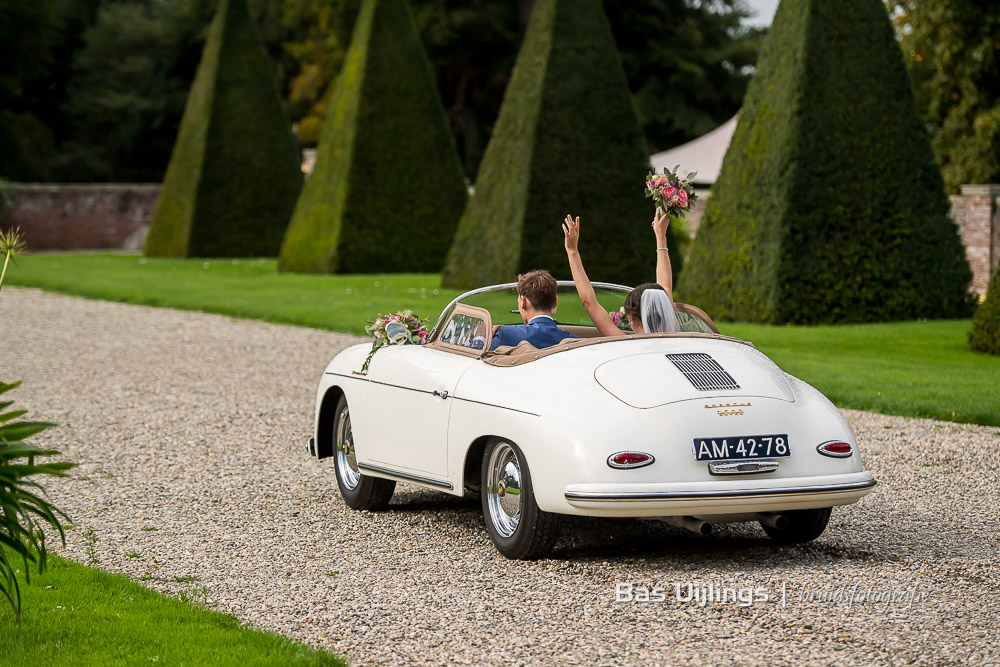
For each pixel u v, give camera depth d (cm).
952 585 508
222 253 3325
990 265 2208
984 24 2745
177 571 551
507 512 568
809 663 409
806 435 542
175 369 1291
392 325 684
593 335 707
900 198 1739
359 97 2695
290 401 1084
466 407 583
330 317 1777
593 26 2178
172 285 2395
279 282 2466
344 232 2675
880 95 1734
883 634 439
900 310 1738
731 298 1741
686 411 527
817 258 1692
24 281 2484
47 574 527
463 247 2259
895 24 3028
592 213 2158
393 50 2741
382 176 2712
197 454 849
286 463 823
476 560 566
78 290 2284
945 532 616
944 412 956
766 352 1354
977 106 2845
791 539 593
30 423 410
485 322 619
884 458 810
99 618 461
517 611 477
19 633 435
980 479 745
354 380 687
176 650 421
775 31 1747
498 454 574
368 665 415
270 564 563
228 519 661
